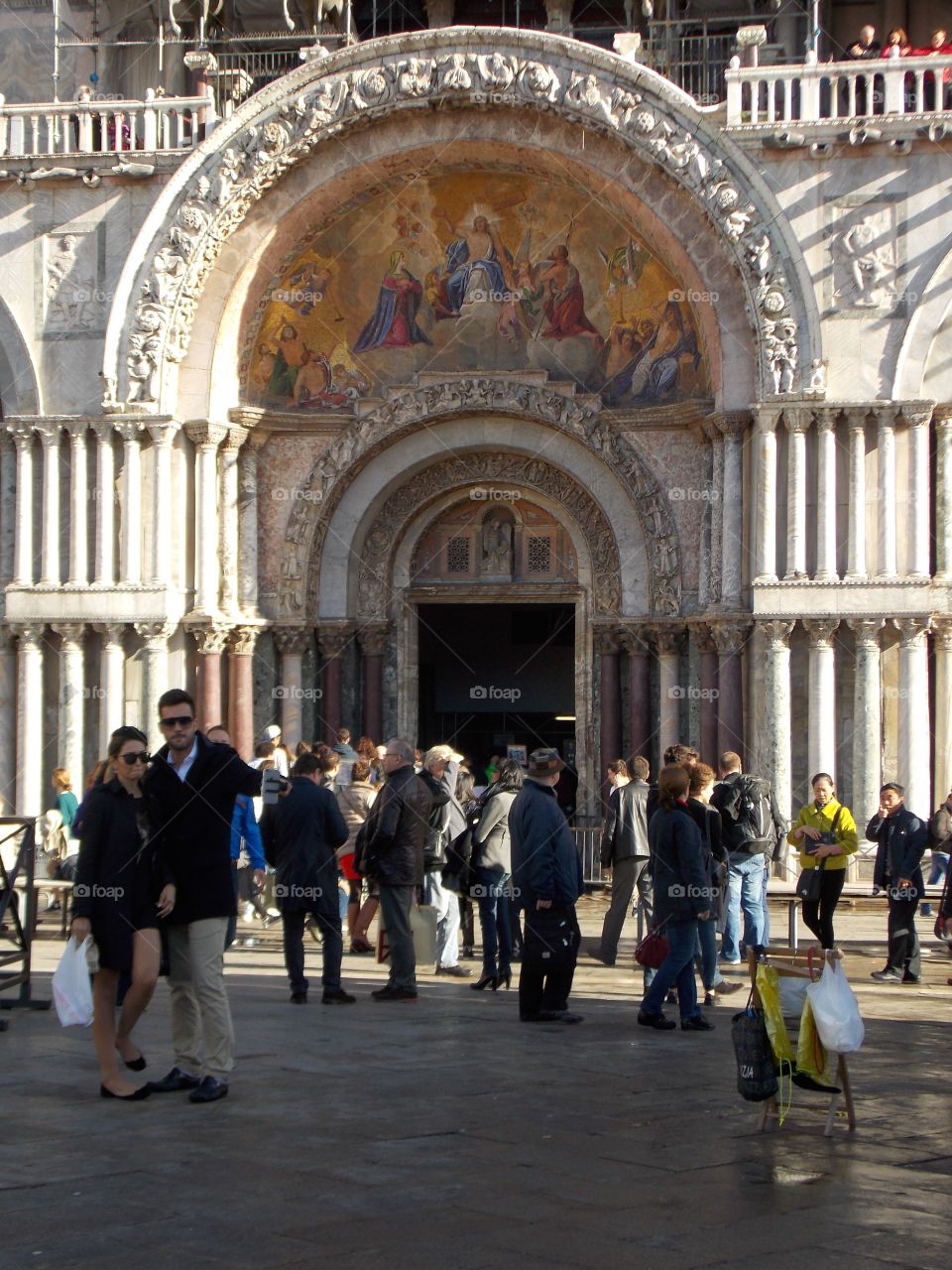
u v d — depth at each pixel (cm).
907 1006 1862
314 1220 944
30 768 2988
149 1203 980
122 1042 1361
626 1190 1020
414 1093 1317
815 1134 1191
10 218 3014
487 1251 888
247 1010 1770
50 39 3441
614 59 2830
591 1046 1567
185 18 3397
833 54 3341
